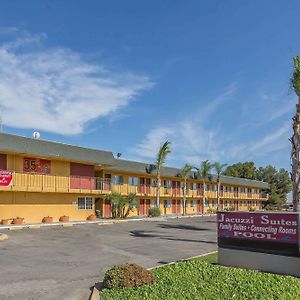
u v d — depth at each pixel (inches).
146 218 1733.5
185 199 2269.9
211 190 2706.7
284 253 509.7
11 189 1269.7
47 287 456.1
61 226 1230.9
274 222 521.3
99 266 586.9
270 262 519.5
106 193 1648.6
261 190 3639.3
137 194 1945.1
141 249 768.3
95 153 1592.0
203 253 722.2
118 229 1185.4
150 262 625.6
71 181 1492.4
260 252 530.0
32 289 446.0
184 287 418.9
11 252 698.8
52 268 565.6
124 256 682.2
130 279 425.7
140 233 1082.1
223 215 568.4
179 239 949.8
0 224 1246.9
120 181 1882.4
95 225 1301.7
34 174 1358.3
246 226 545.3
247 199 3218.5
